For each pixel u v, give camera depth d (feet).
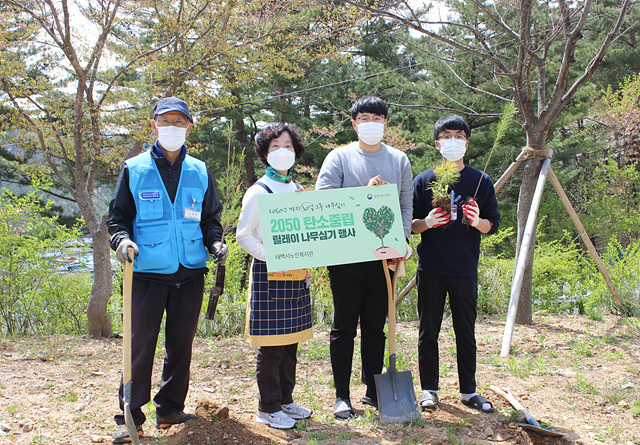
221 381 15.40
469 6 36.09
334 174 12.23
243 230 11.45
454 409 12.69
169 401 11.25
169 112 10.73
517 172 62.23
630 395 13.89
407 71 67.77
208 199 11.60
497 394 13.52
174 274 10.77
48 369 16.07
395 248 11.67
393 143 49.06
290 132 11.84
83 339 21.58
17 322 23.48
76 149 23.36
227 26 25.35
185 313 11.07
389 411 11.94
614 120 57.41
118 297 25.21
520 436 11.29
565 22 21.61
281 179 12.00
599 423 12.25
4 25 23.36
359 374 15.76
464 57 54.80
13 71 21.84
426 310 12.92
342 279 12.00
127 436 10.52
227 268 24.23
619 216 49.83
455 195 12.87
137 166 10.82
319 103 62.69
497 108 58.39
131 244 9.86
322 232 11.37
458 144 12.78
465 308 12.71
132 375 10.58
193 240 11.08
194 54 26.63
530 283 23.76
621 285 26.13
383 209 11.68
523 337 20.94
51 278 24.34
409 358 17.51
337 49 33.19
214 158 62.49
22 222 23.90
